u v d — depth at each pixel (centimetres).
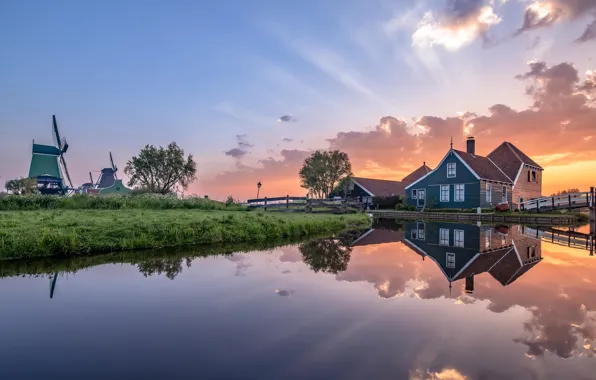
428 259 917
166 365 330
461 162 3584
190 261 840
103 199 2177
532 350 356
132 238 1020
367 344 374
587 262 886
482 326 423
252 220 1459
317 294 567
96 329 419
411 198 4069
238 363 333
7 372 317
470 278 690
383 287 614
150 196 2484
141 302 525
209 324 434
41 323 439
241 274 707
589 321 440
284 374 311
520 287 617
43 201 2016
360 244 1220
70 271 723
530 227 2181
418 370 316
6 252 823
